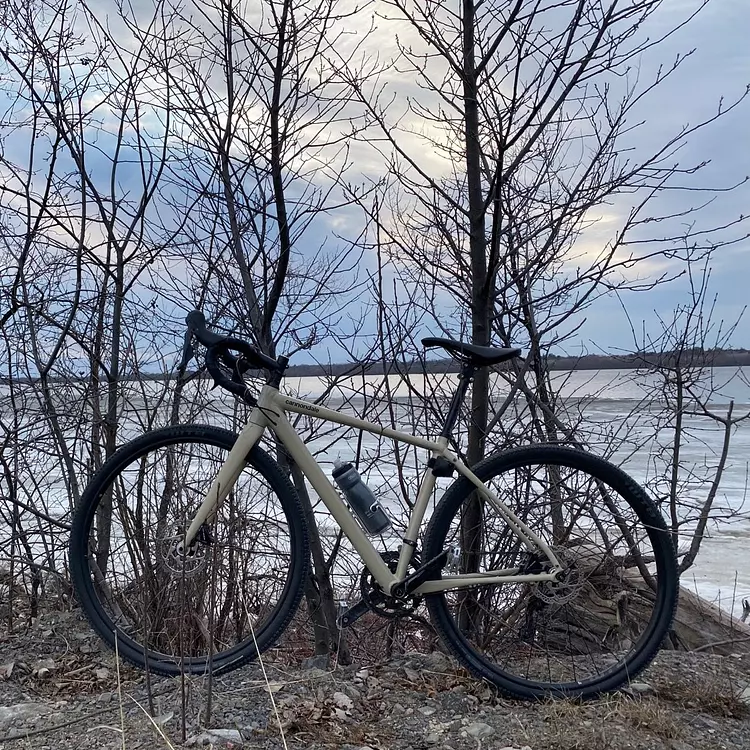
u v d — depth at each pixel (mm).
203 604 2777
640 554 3057
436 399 3307
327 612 3039
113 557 3105
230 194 3053
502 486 2957
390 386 3328
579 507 3098
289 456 3012
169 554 2635
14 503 3291
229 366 2689
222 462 2809
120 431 3275
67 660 2754
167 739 2004
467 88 2943
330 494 2602
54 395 3311
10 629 3047
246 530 2936
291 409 2637
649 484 3664
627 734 2297
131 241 3240
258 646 2605
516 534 2719
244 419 3072
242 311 3201
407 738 2254
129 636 2730
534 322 3352
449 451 2697
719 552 7371
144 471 2959
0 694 2490
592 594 3254
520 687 2598
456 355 2711
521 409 3365
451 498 2676
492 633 3039
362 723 2326
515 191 3195
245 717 2289
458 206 3066
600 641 3180
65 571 3271
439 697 2535
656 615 2686
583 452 2754
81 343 3227
